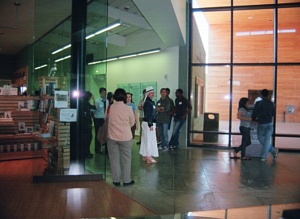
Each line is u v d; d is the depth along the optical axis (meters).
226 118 9.04
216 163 6.59
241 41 9.17
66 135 5.34
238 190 4.61
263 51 9.14
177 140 8.55
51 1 5.69
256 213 1.48
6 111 7.44
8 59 15.45
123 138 4.79
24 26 9.63
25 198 4.14
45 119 5.60
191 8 8.88
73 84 5.36
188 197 4.26
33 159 5.66
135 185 4.85
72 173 5.24
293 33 9.10
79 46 5.37
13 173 5.63
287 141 8.70
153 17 6.32
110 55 11.99
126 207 3.82
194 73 9.24
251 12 8.78
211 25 9.20
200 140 9.07
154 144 6.57
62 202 3.99
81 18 5.36
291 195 4.37
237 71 9.19
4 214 3.52
